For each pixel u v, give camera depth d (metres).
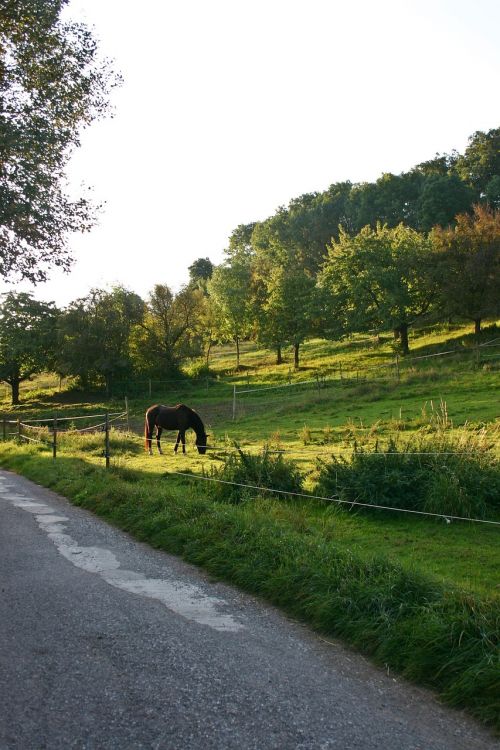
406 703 4.22
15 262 17.00
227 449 18.95
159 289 57.06
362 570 6.14
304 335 53.59
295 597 6.03
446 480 10.53
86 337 54.56
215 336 65.56
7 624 5.45
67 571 7.24
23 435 28.05
